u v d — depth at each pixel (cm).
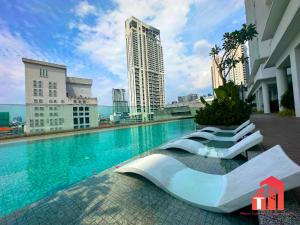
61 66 5541
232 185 207
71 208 202
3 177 500
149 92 6134
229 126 896
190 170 286
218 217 179
